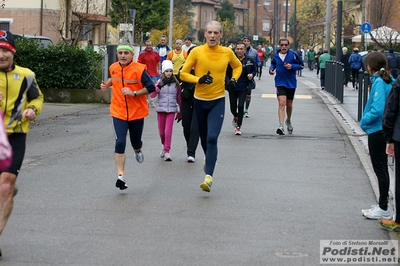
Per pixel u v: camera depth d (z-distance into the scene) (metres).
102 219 8.38
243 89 16.23
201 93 9.93
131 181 10.80
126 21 55.94
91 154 13.47
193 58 9.88
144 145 14.63
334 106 24.14
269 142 15.20
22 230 7.86
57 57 24.20
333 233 7.91
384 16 51.66
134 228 7.97
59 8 45.69
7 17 44.03
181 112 12.66
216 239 7.55
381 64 8.37
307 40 88.88
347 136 16.41
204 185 9.59
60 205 9.11
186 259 6.80
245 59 16.22
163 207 9.05
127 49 9.84
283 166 12.26
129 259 6.79
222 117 9.93
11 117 7.05
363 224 8.34
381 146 8.41
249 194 9.91
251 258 6.87
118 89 9.91
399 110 7.62
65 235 7.66
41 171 11.61
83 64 24.33
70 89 24.39
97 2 49.62
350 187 10.52
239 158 13.02
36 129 17.41
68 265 6.59
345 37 73.62
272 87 34.00
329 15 47.59
